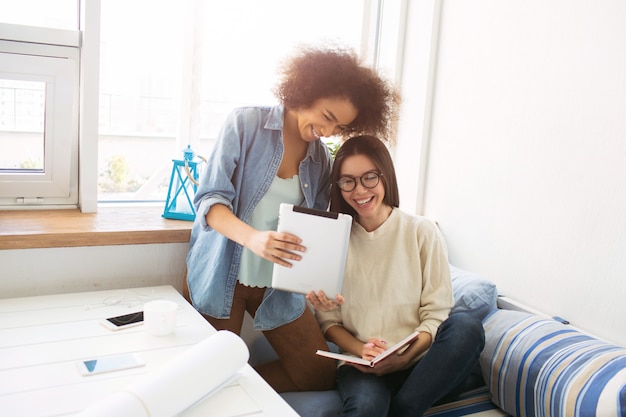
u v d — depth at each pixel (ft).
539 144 5.90
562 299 5.71
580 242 5.53
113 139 6.35
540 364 4.80
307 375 5.19
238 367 3.50
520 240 6.14
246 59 6.82
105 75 6.15
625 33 5.09
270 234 4.32
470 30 6.68
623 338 5.18
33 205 5.90
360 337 5.08
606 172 5.28
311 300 4.63
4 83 5.50
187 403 3.09
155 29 6.27
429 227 5.20
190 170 5.94
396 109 5.12
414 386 4.53
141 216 5.95
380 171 4.87
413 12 7.34
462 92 6.82
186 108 6.55
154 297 5.01
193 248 5.18
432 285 5.11
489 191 6.49
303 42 4.88
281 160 4.76
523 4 6.03
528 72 5.99
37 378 3.39
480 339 4.71
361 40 7.53
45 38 5.55
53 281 5.17
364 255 5.15
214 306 4.82
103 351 3.81
